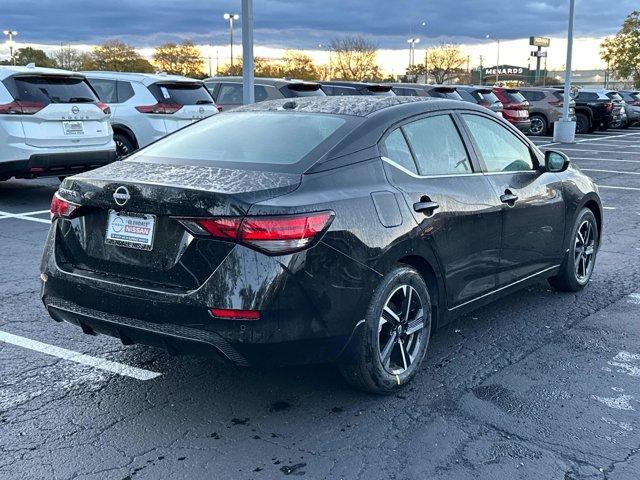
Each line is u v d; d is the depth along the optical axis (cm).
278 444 333
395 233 368
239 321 315
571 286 580
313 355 340
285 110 435
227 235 316
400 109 418
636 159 1769
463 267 426
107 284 345
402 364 389
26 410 366
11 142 883
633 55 5566
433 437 341
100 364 427
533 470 312
